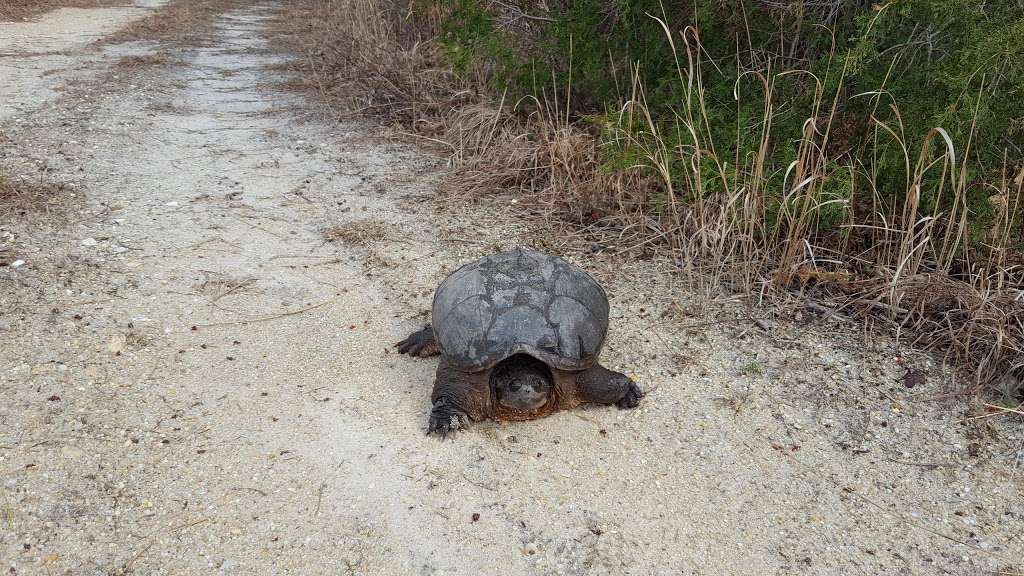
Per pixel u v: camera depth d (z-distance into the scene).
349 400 3.55
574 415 3.51
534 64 7.11
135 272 4.64
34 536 2.63
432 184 6.56
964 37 4.23
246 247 5.14
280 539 2.72
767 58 5.73
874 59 4.80
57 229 5.13
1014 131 4.30
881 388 3.72
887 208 4.89
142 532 2.70
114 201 5.76
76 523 2.71
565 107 7.44
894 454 3.29
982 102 4.11
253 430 3.29
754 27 5.68
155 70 10.69
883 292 4.31
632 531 2.85
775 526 2.89
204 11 17.77
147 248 4.99
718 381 3.78
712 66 6.02
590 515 2.91
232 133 7.91
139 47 12.54
